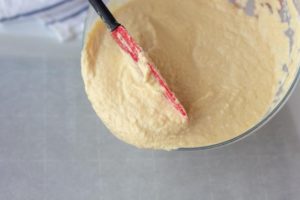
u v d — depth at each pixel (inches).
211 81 18.1
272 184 20.7
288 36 18.5
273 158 21.1
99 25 18.3
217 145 17.4
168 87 17.7
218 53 18.6
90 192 20.0
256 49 18.8
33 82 21.2
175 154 20.8
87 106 21.1
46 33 20.3
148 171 20.5
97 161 20.4
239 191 20.5
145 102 17.3
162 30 18.6
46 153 20.4
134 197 20.1
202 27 18.9
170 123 17.0
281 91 18.0
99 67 17.9
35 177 20.0
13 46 20.8
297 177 20.9
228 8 19.3
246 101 18.1
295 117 21.7
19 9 19.7
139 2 19.0
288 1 18.0
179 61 18.3
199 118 17.7
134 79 17.6
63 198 19.9
